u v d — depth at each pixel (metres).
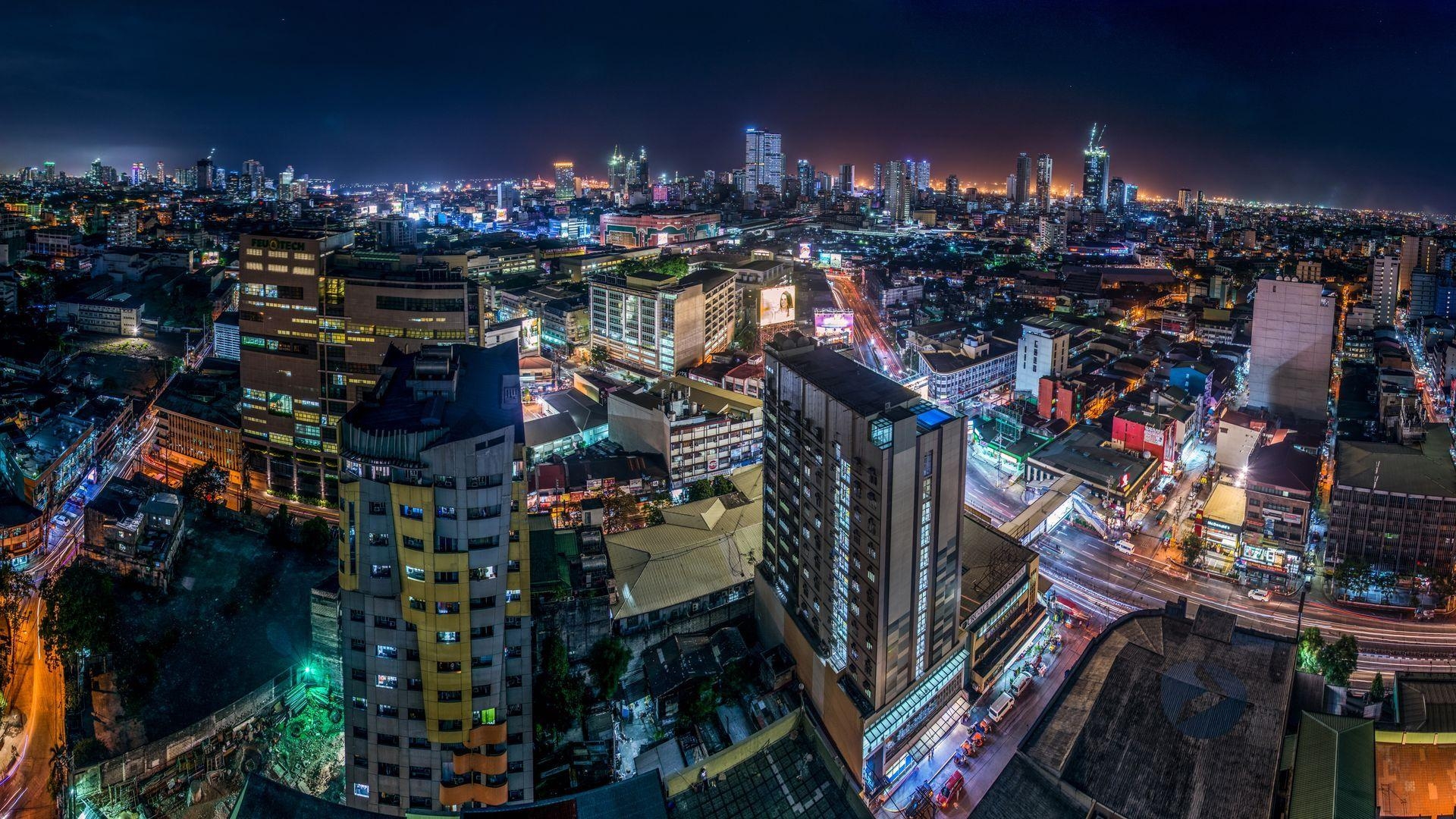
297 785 153.88
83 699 170.62
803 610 177.38
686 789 142.88
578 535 190.38
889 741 157.75
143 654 179.38
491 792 134.00
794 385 173.88
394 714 132.62
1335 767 140.50
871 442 145.50
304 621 195.62
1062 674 195.50
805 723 155.75
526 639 133.88
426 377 136.75
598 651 169.88
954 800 160.00
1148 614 178.38
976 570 194.00
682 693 173.25
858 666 156.88
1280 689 152.38
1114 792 134.75
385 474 122.62
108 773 149.62
